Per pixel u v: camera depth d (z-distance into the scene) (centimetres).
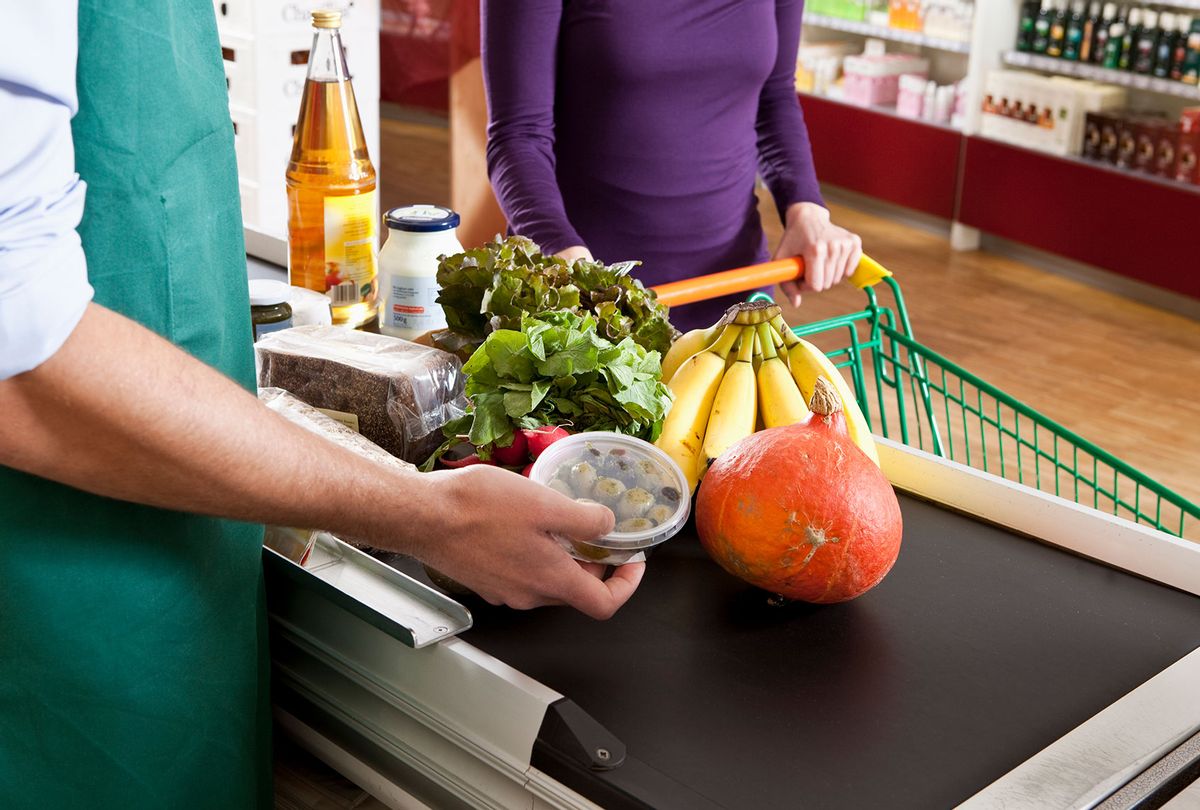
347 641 95
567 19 200
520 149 195
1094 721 84
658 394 107
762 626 97
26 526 76
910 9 641
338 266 143
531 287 113
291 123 412
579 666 90
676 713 85
